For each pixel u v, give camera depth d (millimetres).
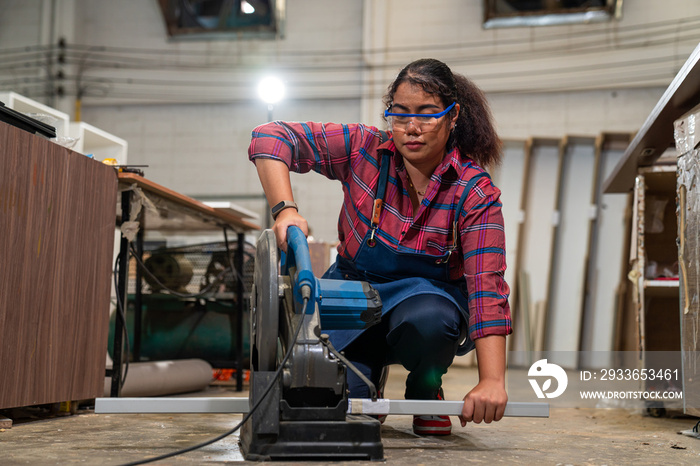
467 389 3518
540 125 7555
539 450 1436
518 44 7676
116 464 1130
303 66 8234
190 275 3686
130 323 3693
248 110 8305
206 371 3361
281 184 1424
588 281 6934
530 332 6758
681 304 1927
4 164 1687
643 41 7363
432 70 1405
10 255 1707
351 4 8242
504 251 1416
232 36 8359
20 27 8391
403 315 1448
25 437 1518
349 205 1563
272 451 1156
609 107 7449
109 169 2244
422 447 1421
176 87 8383
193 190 8266
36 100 8305
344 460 1172
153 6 8445
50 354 1883
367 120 7910
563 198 7133
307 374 1169
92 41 8469
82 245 2062
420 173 1503
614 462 1279
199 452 1272
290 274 1284
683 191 1935
